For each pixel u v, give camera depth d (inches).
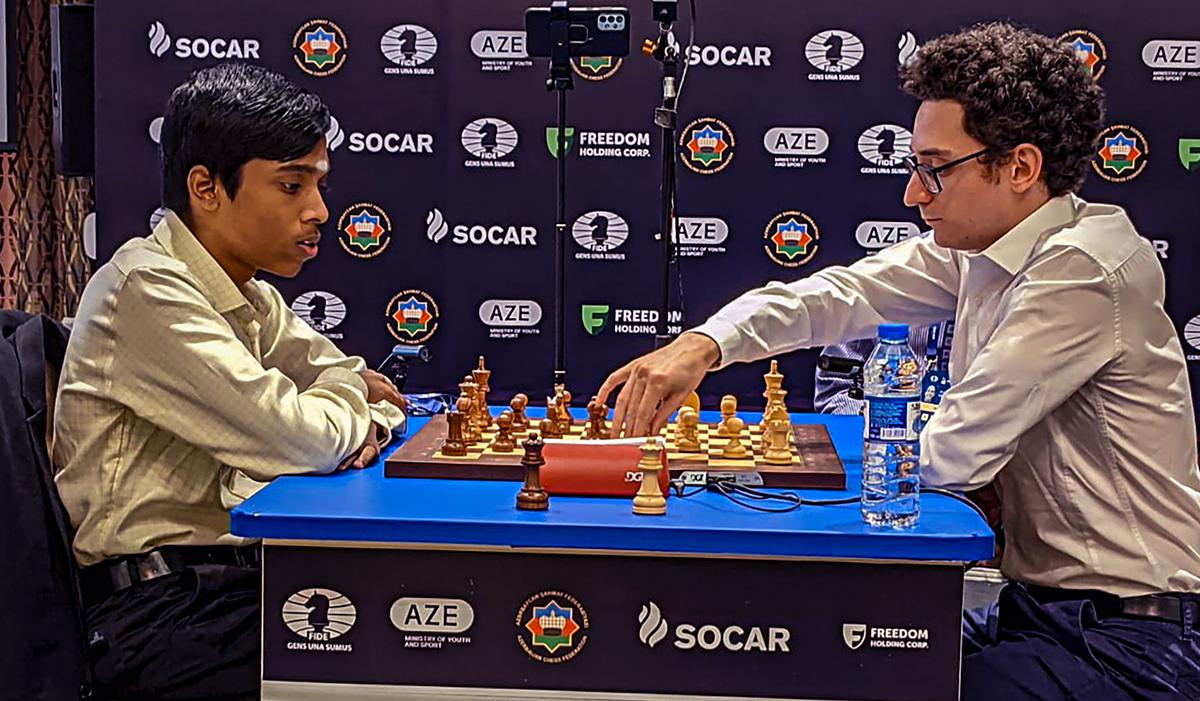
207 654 79.3
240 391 78.5
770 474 77.0
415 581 70.8
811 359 152.6
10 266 177.5
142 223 153.3
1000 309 83.3
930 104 82.4
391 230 153.6
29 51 174.7
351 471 81.6
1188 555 80.1
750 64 148.8
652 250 152.3
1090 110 82.4
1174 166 147.5
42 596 77.4
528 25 107.3
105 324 80.4
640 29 148.9
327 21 150.9
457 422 81.7
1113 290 78.7
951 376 91.5
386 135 152.3
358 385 90.4
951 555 66.4
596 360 154.3
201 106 82.6
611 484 74.4
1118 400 80.2
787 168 150.3
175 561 82.7
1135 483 80.5
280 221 84.4
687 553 69.1
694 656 70.3
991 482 88.9
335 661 71.7
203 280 85.0
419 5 150.2
